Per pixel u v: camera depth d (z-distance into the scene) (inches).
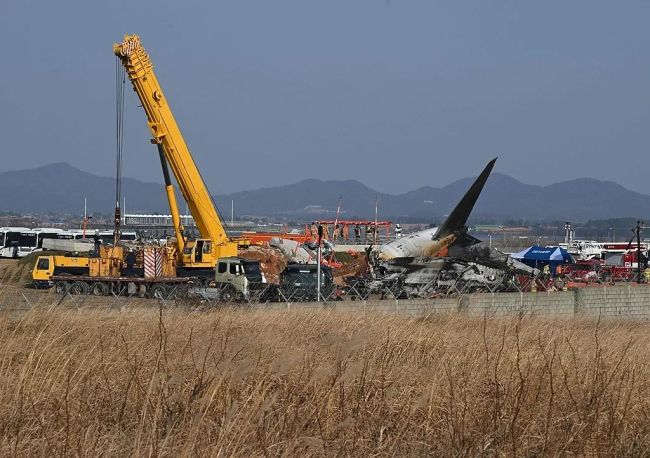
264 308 3543.3
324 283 5659.5
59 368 1412.4
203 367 1301.7
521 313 2437.3
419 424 1296.8
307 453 1141.1
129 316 2271.2
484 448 1209.4
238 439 1101.7
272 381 1311.5
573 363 1620.3
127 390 1310.3
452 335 2159.2
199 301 3912.4
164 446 1093.8
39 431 1179.9
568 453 1243.8
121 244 6889.8
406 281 6294.3
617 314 5103.3
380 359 1585.9
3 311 1941.4
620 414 1373.0
